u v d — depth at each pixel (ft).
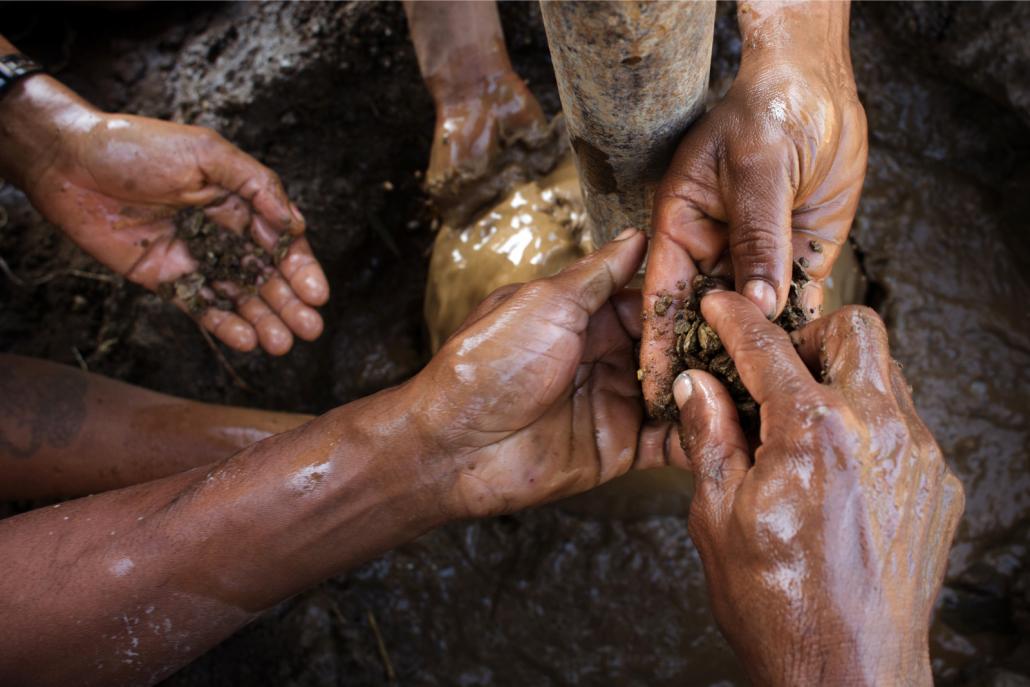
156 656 2.06
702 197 1.94
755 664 1.72
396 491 2.02
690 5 1.71
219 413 2.55
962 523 2.62
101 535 2.03
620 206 2.13
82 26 2.93
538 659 2.66
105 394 2.54
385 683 2.67
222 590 2.04
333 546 2.06
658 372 1.96
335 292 2.95
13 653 2.00
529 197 2.54
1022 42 2.57
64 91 2.43
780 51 2.02
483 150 2.57
